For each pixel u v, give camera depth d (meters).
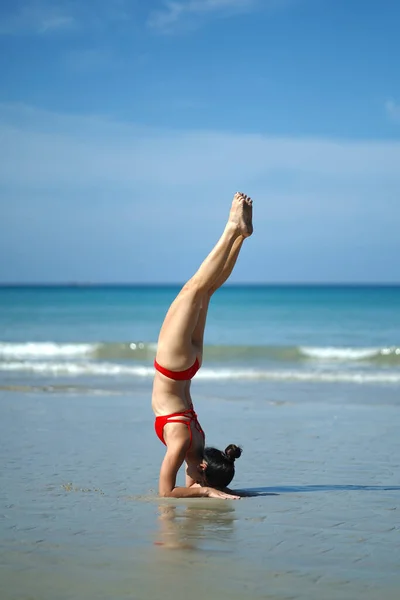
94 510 8.01
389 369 28.44
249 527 7.29
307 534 7.03
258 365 30.45
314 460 11.44
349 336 47.34
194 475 9.21
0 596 5.27
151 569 5.89
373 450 12.27
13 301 96.12
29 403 18.28
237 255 9.35
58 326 55.16
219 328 54.47
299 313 69.94
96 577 5.69
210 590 5.41
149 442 12.80
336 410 17.50
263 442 13.06
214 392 21.41
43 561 6.09
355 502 8.53
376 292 142.50
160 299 101.19
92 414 16.36
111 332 50.56
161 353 9.01
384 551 6.45
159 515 7.80
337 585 5.54
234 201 9.00
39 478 9.84
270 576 5.73
